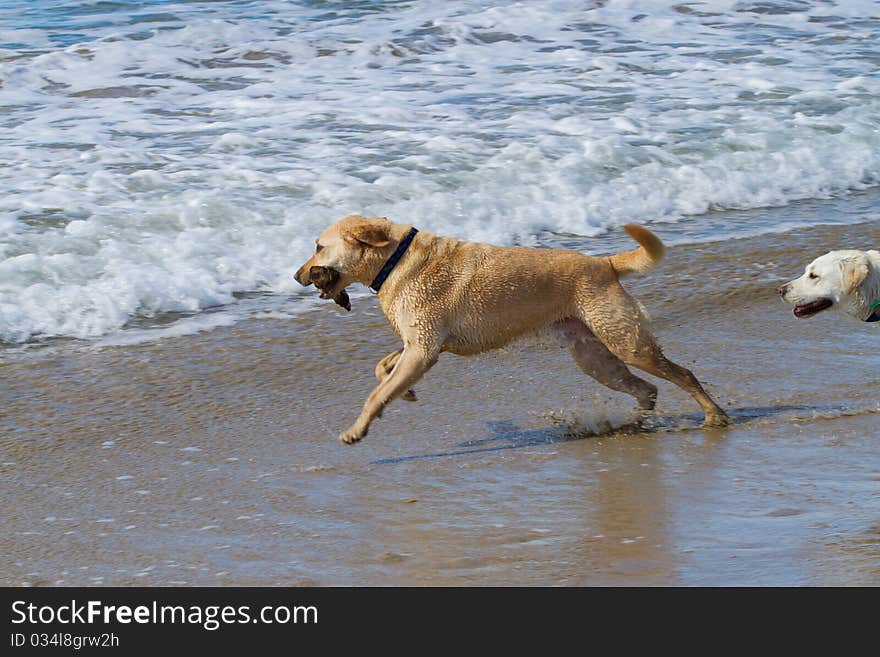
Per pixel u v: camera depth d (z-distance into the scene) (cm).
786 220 1522
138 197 1416
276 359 1055
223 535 711
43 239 1259
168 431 893
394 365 941
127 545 698
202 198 1413
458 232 1391
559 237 1421
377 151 1653
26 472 810
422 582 642
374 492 780
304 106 1884
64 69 2038
